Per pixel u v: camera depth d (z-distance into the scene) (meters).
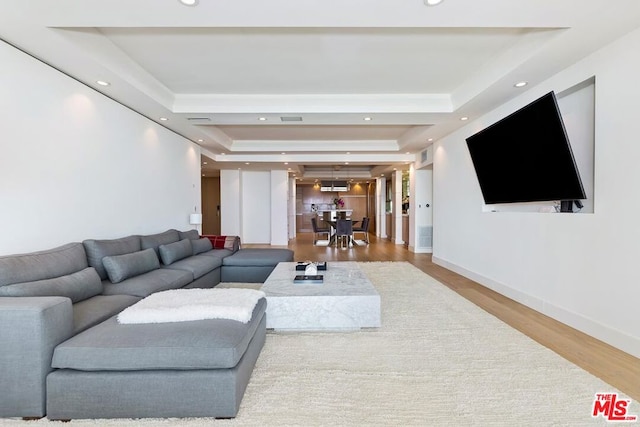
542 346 2.67
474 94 3.88
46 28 2.40
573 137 3.40
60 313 1.84
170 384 1.76
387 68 3.62
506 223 4.19
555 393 2.00
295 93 4.43
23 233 2.69
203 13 2.25
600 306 2.80
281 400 1.93
